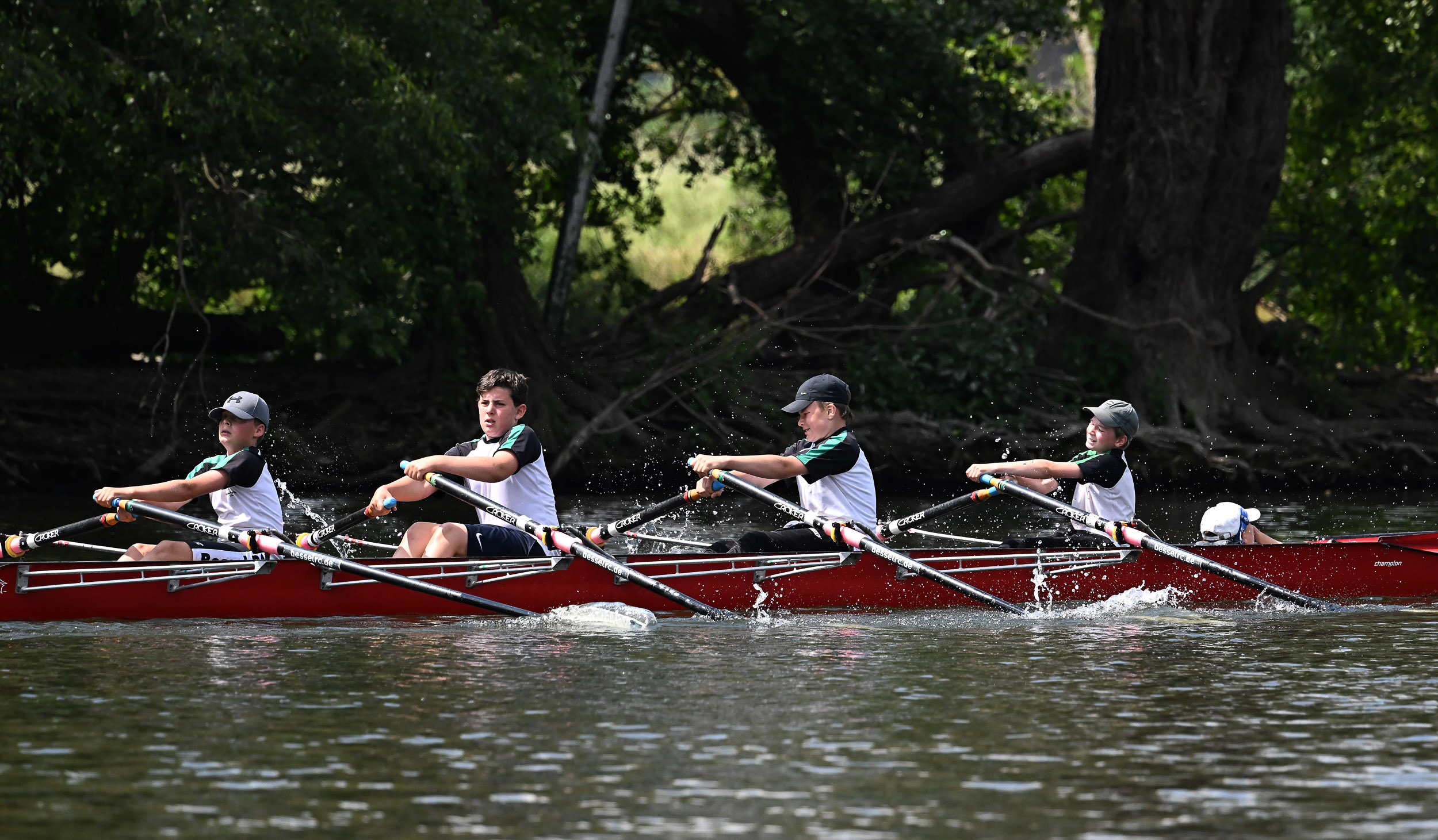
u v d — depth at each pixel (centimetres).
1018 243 11575
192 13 6631
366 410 8862
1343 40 10475
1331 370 10569
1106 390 9581
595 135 9312
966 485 9412
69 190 7694
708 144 11925
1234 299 9919
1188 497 8506
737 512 7269
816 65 10388
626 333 10262
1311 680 2781
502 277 8975
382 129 7231
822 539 3747
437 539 3503
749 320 10044
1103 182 9638
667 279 14100
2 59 6256
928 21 10225
